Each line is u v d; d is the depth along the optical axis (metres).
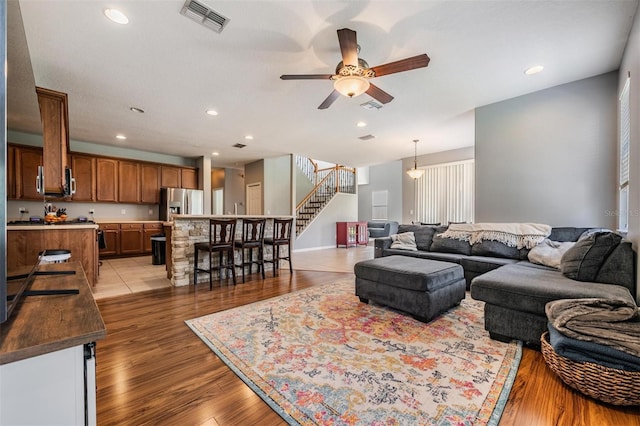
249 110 4.05
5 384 0.66
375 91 2.74
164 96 3.54
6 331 0.74
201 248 3.92
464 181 6.65
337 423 1.35
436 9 2.08
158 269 5.11
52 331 0.75
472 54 2.70
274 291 3.69
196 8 2.05
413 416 1.39
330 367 1.83
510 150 3.81
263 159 7.71
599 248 2.23
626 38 2.47
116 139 5.61
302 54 2.64
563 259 2.54
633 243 2.19
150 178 6.77
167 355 2.01
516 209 3.79
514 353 2.01
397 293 2.78
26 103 1.33
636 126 2.14
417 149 6.71
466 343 2.16
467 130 5.12
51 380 0.72
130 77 3.05
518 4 2.05
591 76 3.22
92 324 0.80
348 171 10.04
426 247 4.50
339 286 3.95
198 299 3.33
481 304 3.11
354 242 9.41
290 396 1.55
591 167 3.28
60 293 1.09
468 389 1.59
